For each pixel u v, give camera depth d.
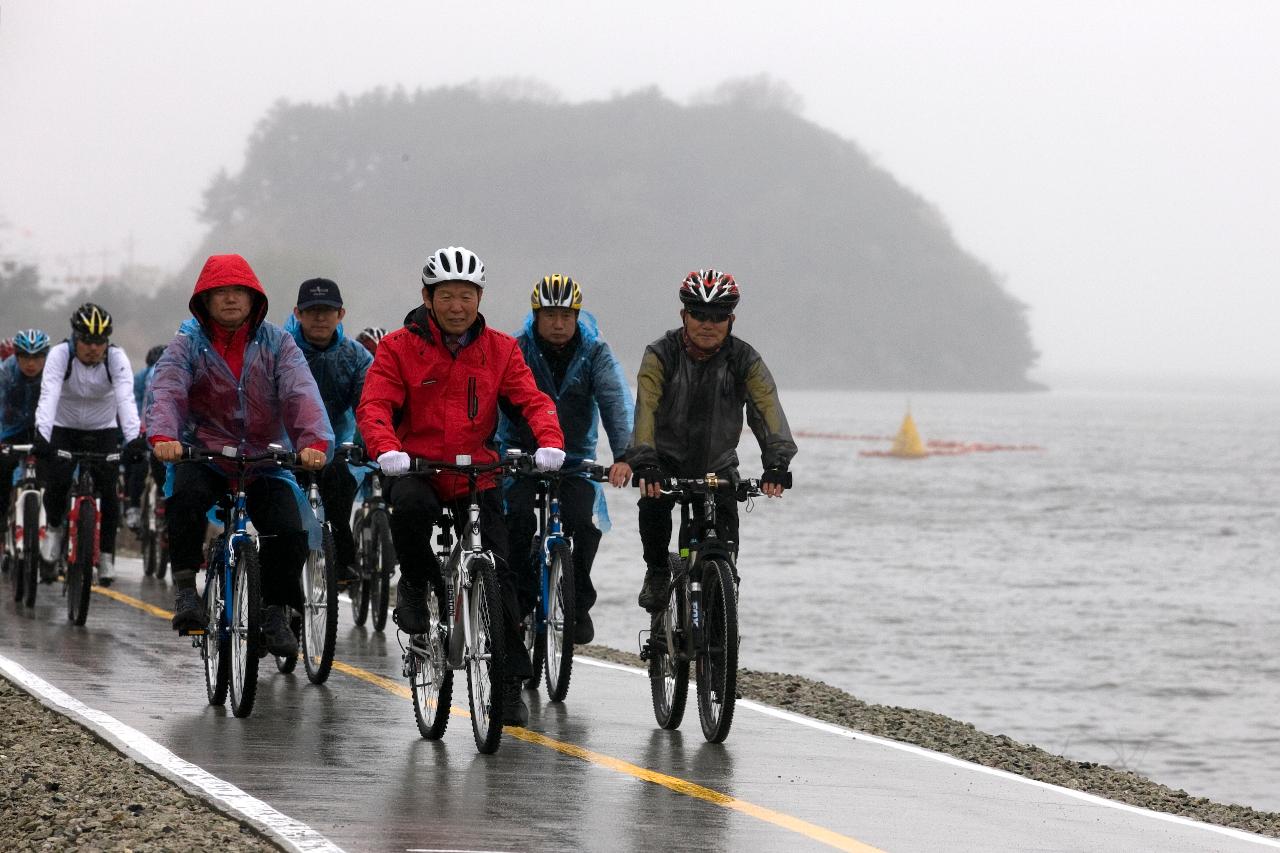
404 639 29.52
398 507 18.69
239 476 20.67
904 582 88.50
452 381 19.05
